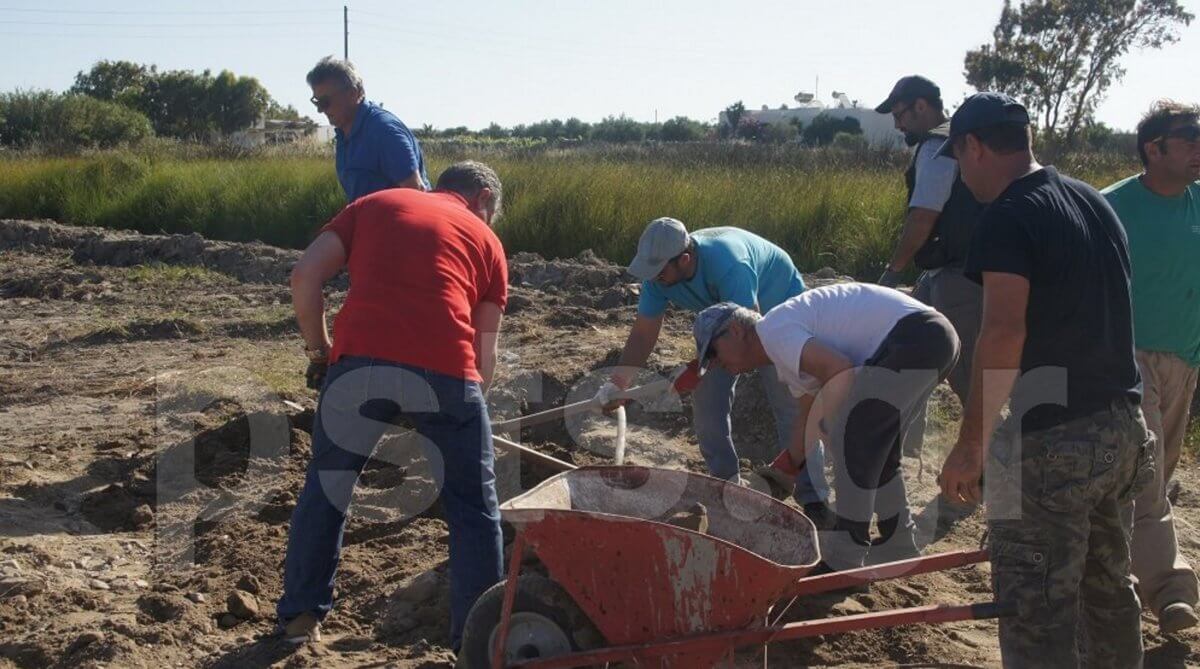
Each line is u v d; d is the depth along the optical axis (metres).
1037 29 35.59
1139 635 3.88
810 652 4.57
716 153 21.50
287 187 19.27
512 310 11.26
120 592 5.16
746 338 4.70
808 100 69.12
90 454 6.99
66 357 9.89
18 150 32.97
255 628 4.80
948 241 5.75
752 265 5.39
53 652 4.52
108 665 4.39
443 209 4.56
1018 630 3.61
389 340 4.32
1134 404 3.61
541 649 3.89
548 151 23.86
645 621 3.75
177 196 20.08
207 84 58.44
